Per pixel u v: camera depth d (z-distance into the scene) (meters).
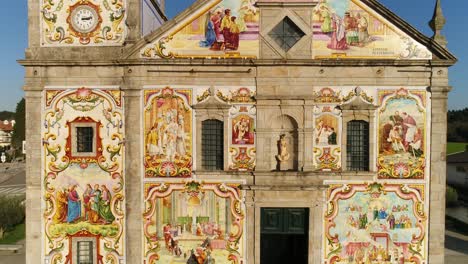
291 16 19.20
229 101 19.39
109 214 19.44
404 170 19.25
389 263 19.31
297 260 22.80
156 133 19.45
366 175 19.22
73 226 19.47
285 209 19.58
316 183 19.28
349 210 19.31
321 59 19.03
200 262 19.52
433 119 19.09
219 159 19.70
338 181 19.31
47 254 19.47
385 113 19.25
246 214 19.44
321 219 19.31
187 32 19.39
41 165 19.44
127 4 19.17
